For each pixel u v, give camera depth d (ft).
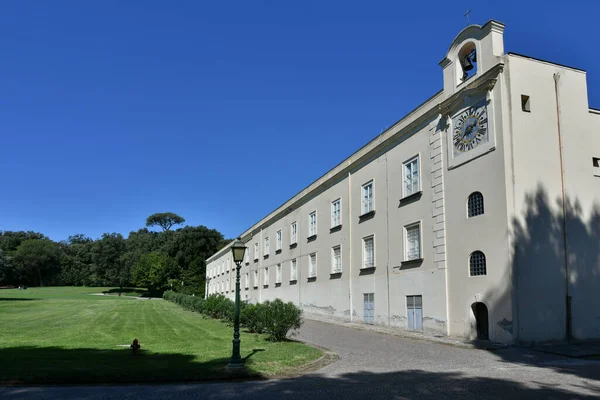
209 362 38.93
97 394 27.53
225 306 84.94
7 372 33.68
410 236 67.77
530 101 52.16
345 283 87.40
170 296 200.13
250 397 26.50
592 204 54.08
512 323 47.32
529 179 50.52
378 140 78.79
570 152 53.78
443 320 58.08
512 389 27.66
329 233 96.68
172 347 49.39
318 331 67.97
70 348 48.60
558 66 54.95
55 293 287.07
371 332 66.08
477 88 54.44
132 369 35.17
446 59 61.11
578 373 33.12
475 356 42.34
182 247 304.30
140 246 354.33
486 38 54.85
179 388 29.37
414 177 67.51
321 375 33.83
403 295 67.77
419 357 42.27
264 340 55.26
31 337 59.88
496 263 50.03
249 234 166.40
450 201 58.59
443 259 59.00
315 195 106.22
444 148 60.59
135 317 99.71
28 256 333.42
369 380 31.50
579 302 51.08
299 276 112.78
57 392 28.12
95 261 338.34
